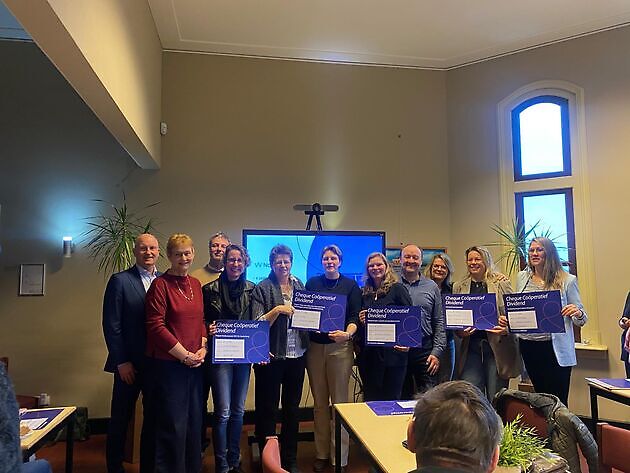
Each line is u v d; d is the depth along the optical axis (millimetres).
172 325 2758
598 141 4379
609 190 4301
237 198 4734
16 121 4410
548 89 4656
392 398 3166
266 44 4684
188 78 4770
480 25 4379
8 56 4430
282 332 3131
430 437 1058
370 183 4984
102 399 4312
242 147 4797
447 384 1185
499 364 3145
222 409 3047
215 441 3049
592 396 2809
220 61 4844
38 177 4402
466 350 3316
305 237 4363
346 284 3375
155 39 4352
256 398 3340
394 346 3055
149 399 2758
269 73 4926
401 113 5117
